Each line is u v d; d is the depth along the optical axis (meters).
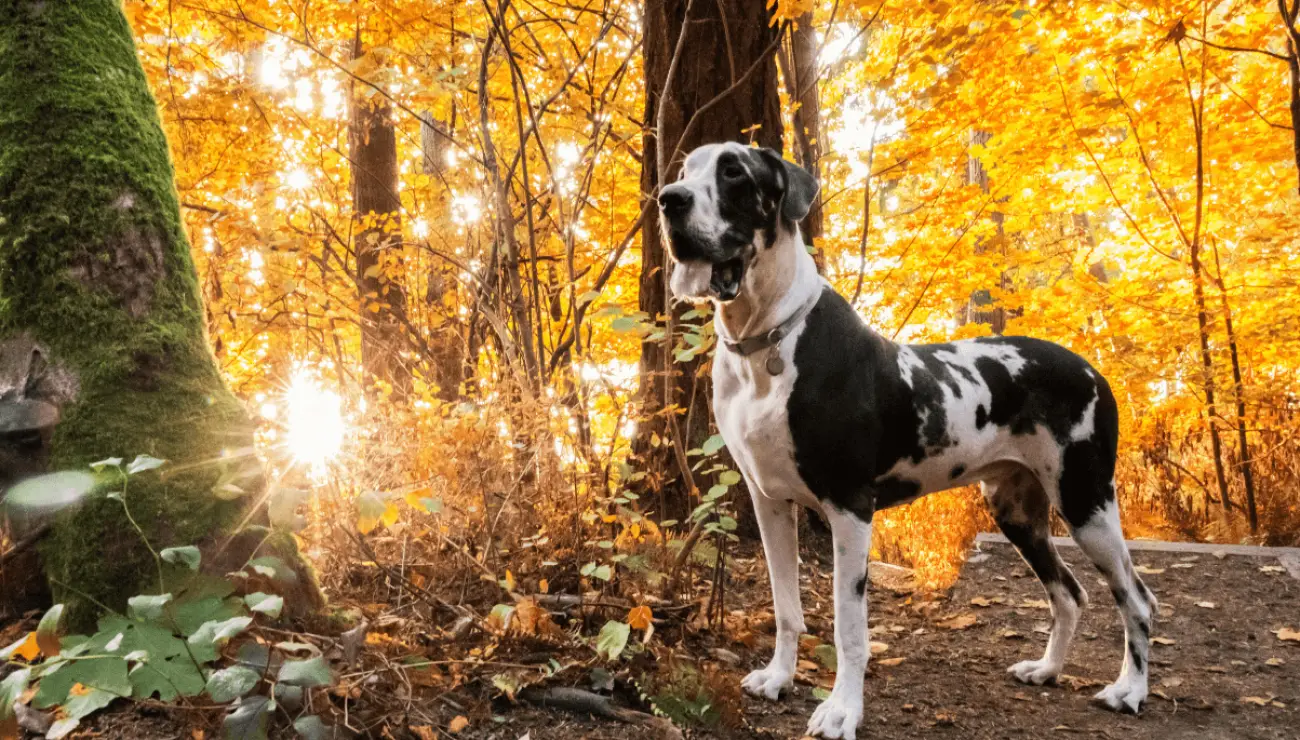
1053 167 7.81
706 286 2.78
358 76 5.09
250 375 5.97
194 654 2.19
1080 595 3.68
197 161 6.35
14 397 2.51
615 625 2.84
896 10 6.22
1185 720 3.32
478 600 3.46
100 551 2.41
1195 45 6.66
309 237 5.99
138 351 2.59
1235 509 7.06
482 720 2.59
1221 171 7.11
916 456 3.24
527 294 5.95
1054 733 3.14
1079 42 6.27
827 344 3.01
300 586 2.70
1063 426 3.46
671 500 4.95
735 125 5.23
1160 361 6.86
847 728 2.81
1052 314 7.30
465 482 3.64
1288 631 4.38
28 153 2.61
